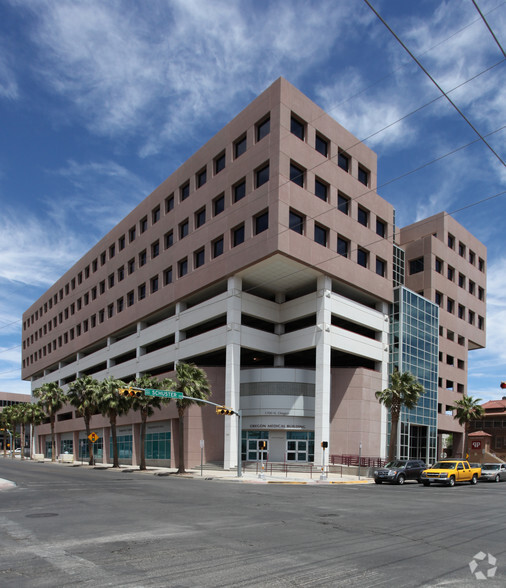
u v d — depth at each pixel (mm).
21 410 88312
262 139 43219
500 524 13758
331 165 46719
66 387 82062
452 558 9344
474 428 77125
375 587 7359
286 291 50500
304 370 45438
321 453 42062
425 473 32500
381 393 44781
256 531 12008
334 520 14117
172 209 55156
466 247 68312
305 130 44562
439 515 15633
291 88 43219
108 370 66688
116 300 65625
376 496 22609
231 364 43406
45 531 11906
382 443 48031
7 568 8367
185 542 10547
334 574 8055
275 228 40125
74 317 79312
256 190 42875
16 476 34656
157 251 57781
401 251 60281
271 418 44125
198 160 51500
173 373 51000
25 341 106062
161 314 57625
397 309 52438
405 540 11078
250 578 7762
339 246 46969
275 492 23953
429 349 55969
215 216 47938
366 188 51188
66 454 72062
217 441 46969
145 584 7434
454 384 62750
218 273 46219
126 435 61188
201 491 23828
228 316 44625
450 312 63375
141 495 21328
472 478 34125
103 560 8914
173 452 49938
